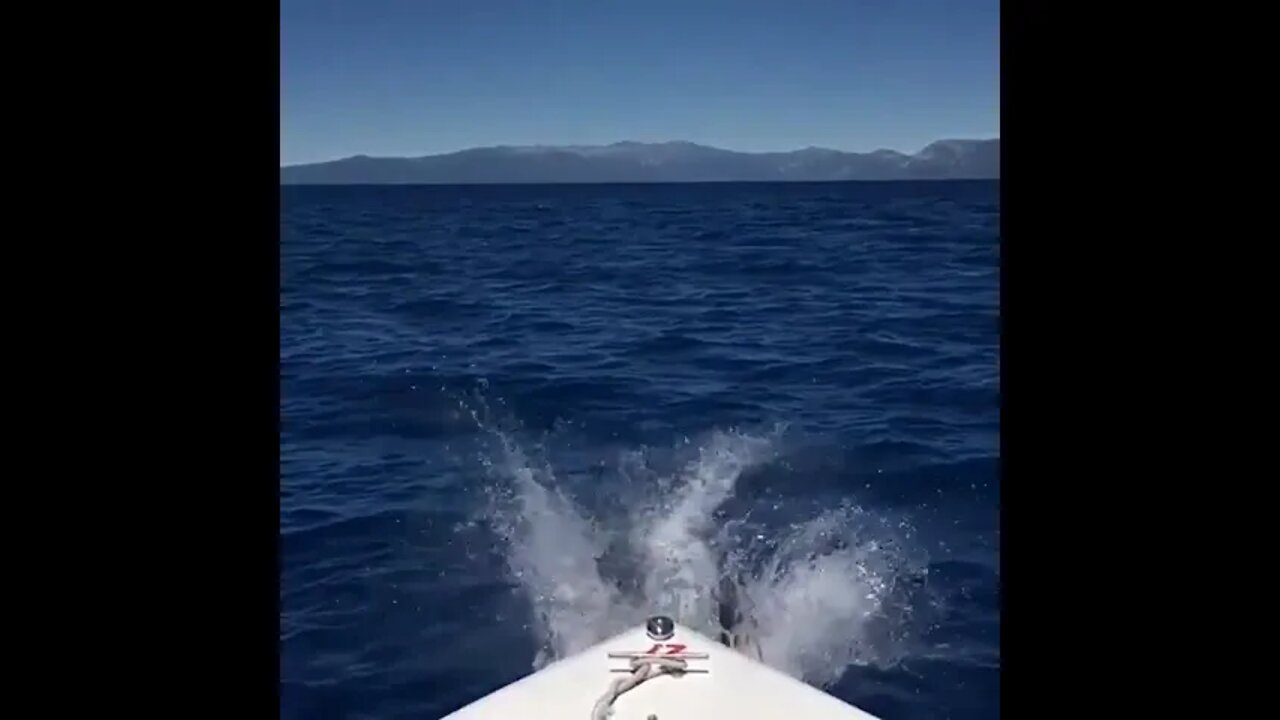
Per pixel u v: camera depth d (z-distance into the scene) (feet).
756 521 25.20
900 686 17.44
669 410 37.76
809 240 108.06
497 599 21.16
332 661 18.88
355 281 76.89
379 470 30.22
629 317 60.03
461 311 62.59
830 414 36.68
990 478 28.14
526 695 9.19
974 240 104.27
